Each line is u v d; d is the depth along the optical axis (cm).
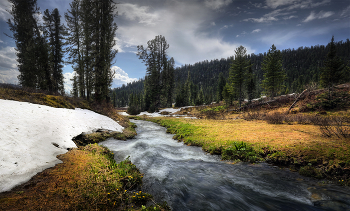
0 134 512
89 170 466
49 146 609
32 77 1786
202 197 425
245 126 1430
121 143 997
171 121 2108
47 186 362
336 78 2034
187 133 1251
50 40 2397
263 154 739
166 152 852
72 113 1144
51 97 1266
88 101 1858
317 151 639
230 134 1116
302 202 400
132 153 801
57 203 305
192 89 8381
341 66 2030
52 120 842
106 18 1981
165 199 410
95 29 1964
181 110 4234
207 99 7788
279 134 994
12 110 727
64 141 723
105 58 1938
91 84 1889
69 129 872
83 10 1927
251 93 3497
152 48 4584
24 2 2020
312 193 442
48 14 2348
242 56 3412
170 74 5419
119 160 691
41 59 1834
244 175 571
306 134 941
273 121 1553
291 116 1638
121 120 1855
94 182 395
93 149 702
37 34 2162
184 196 429
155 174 570
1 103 761
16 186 346
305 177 545
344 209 365
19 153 470
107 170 488
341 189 459
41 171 434
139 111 4191
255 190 465
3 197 302
